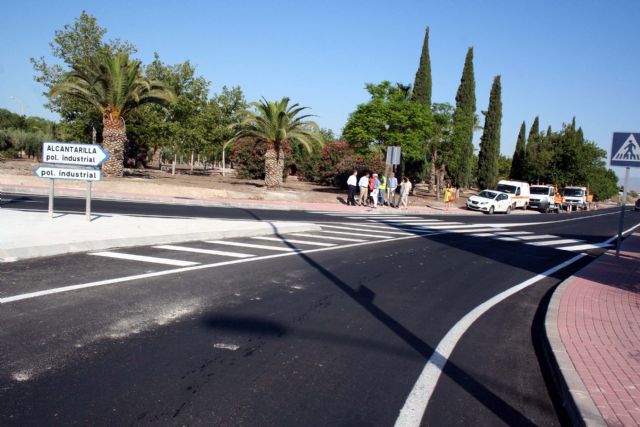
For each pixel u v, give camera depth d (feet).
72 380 13.44
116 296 21.39
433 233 58.08
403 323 21.17
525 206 138.31
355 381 14.83
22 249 27.02
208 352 16.14
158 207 59.93
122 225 39.14
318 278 28.55
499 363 17.43
